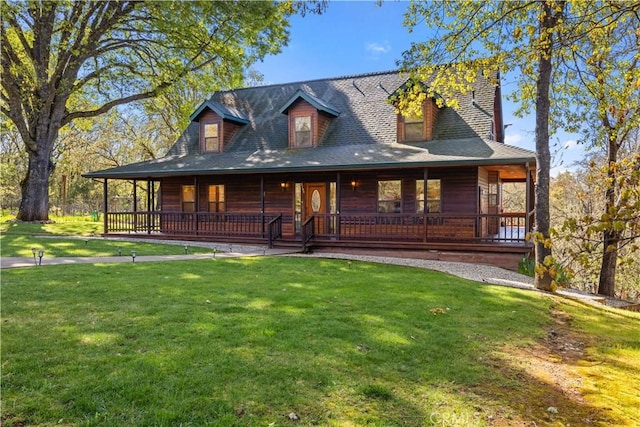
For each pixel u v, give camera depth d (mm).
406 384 3543
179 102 21172
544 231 8570
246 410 2967
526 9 7434
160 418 2795
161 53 19766
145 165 16984
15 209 34719
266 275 8469
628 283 17484
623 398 3582
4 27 18266
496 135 16828
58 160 35625
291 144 16141
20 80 19078
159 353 3898
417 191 14016
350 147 14945
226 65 19953
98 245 13078
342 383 3463
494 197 15922
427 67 8180
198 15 17609
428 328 5113
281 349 4133
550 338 5285
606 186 4664
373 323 5164
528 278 9703
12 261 9508
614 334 5727
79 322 4770
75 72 19500
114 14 18328
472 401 3340
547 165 8719
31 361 3623
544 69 8641
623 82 9203
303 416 2932
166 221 17797
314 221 14281
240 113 18891
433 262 11586
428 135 14109
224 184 16875
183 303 5805
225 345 4176
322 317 5324
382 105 16234
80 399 3000
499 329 5348
